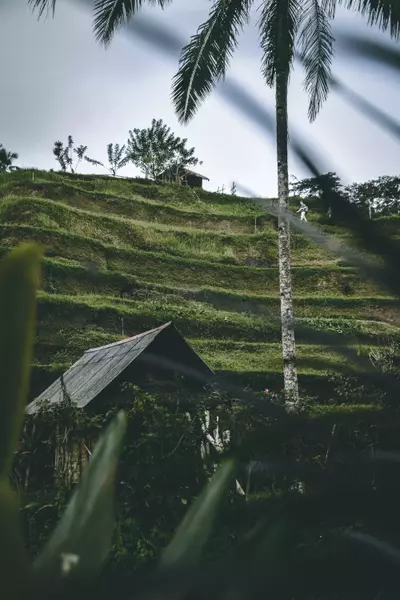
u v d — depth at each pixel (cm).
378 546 40
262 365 2716
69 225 4119
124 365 970
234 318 3300
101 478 39
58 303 3094
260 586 31
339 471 47
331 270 3944
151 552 274
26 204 4094
